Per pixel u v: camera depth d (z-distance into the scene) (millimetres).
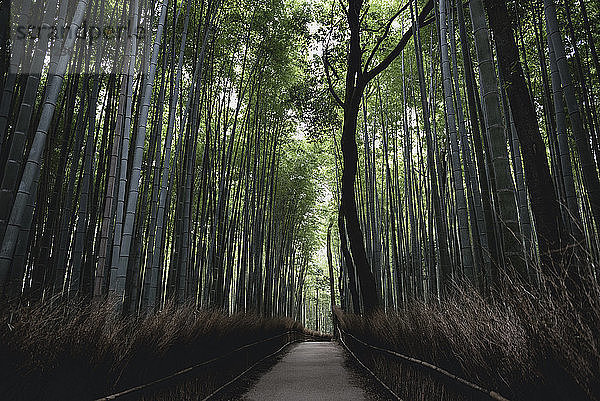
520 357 1850
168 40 6266
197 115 6723
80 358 2215
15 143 2676
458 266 6641
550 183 2801
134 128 5578
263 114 10227
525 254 2469
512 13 4441
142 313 4016
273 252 13891
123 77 4098
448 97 4648
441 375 2980
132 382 2852
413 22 6371
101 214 5539
